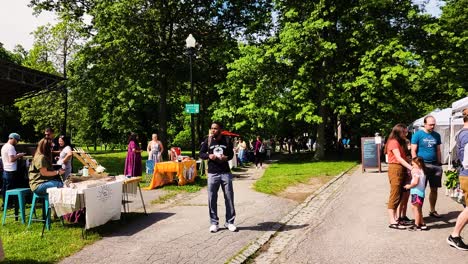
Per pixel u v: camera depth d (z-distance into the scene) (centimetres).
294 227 864
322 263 625
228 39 3050
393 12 2777
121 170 2238
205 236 781
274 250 702
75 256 661
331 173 1934
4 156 1052
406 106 2852
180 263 627
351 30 2722
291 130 4709
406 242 713
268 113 2673
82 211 865
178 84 3369
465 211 662
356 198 1196
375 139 2022
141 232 812
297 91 2678
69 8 2959
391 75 2470
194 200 1210
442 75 2814
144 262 631
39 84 2448
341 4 2733
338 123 4716
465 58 2872
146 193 1341
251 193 1341
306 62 2675
